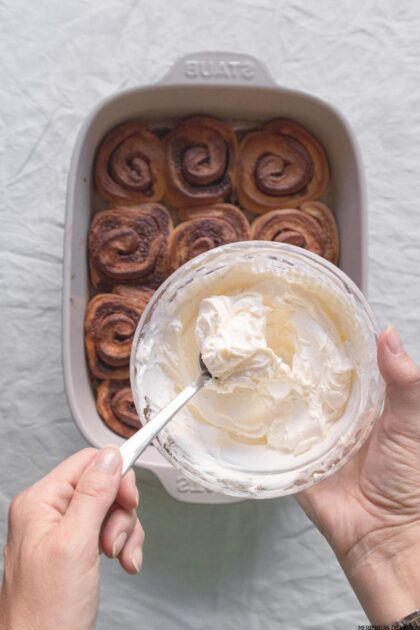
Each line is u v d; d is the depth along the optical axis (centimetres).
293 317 55
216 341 52
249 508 66
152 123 65
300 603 65
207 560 66
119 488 50
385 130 67
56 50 67
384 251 67
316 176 64
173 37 67
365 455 56
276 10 68
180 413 54
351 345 54
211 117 64
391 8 68
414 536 54
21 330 66
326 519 56
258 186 64
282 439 54
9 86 67
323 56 68
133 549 51
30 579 45
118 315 62
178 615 65
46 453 66
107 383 63
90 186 63
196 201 64
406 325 66
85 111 67
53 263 67
